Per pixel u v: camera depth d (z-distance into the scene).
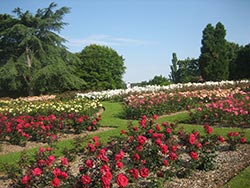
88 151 6.40
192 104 14.80
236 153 7.08
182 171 5.66
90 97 21.66
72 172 6.03
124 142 6.63
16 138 9.18
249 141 8.01
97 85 38.31
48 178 5.02
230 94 15.55
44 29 33.69
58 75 31.58
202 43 41.88
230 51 51.00
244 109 10.84
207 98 15.44
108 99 21.36
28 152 8.02
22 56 32.16
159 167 5.71
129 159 6.59
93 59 39.31
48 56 32.81
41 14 34.72
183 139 6.80
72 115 10.88
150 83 35.56
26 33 31.91
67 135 10.34
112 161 5.41
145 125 8.17
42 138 9.62
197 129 9.75
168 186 5.21
